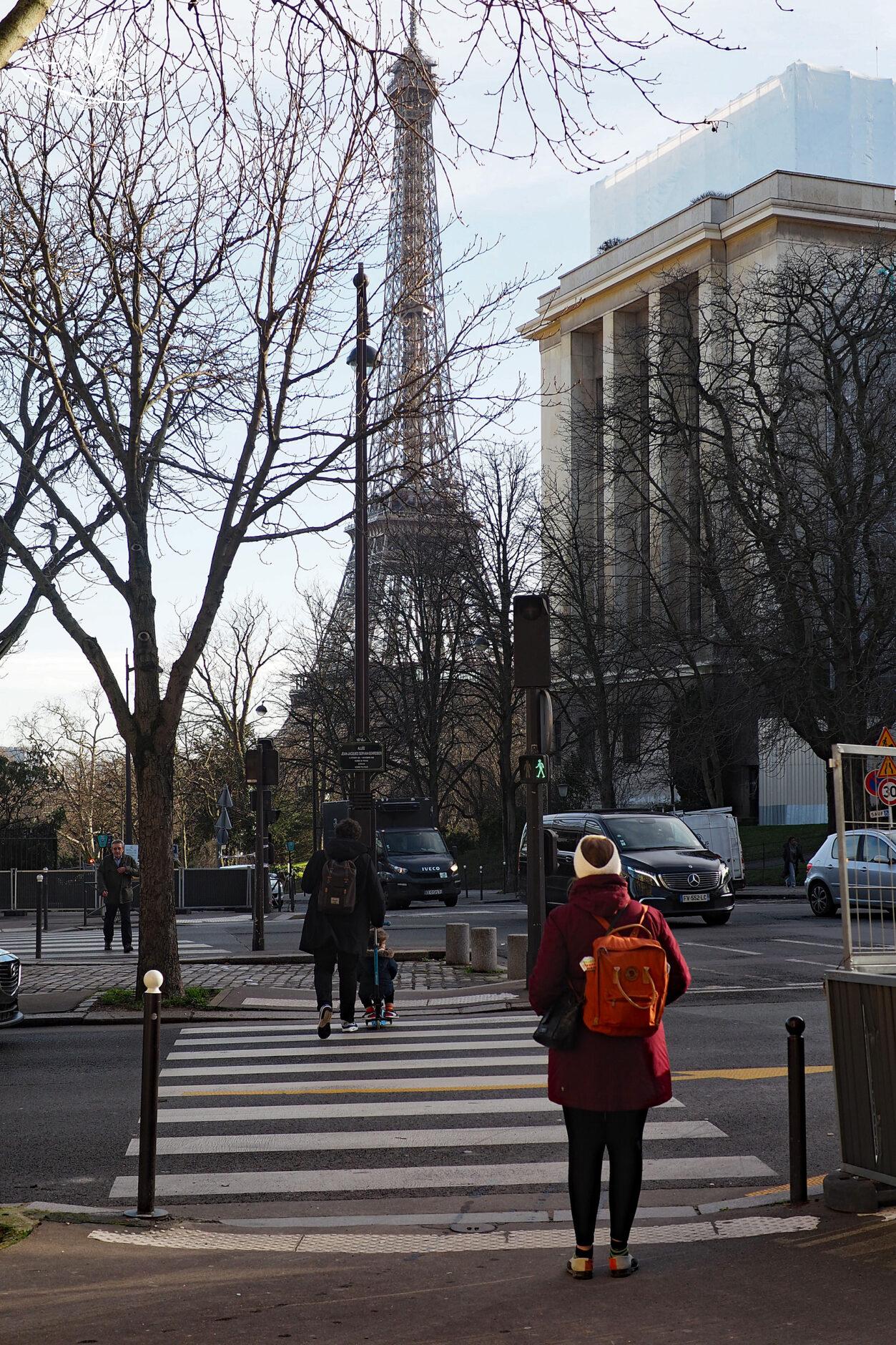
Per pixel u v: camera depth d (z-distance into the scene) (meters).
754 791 66.69
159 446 16.12
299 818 75.19
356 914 13.27
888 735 32.22
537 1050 12.15
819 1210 6.65
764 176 67.56
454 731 56.16
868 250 41.59
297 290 14.22
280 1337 4.90
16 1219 6.64
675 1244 6.29
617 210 83.38
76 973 19.47
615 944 5.70
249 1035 13.50
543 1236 6.59
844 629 37.06
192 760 67.62
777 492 37.09
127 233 14.57
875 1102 6.61
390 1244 6.47
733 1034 12.74
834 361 39.38
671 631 43.75
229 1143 8.80
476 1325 5.03
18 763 57.34
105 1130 9.26
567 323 76.75
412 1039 12.98
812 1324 4.89
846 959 6.96
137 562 15.56
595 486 62.09
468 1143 8.75
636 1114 5.79
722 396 42.59
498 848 64.62
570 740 50.12
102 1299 5.41
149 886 15.45
